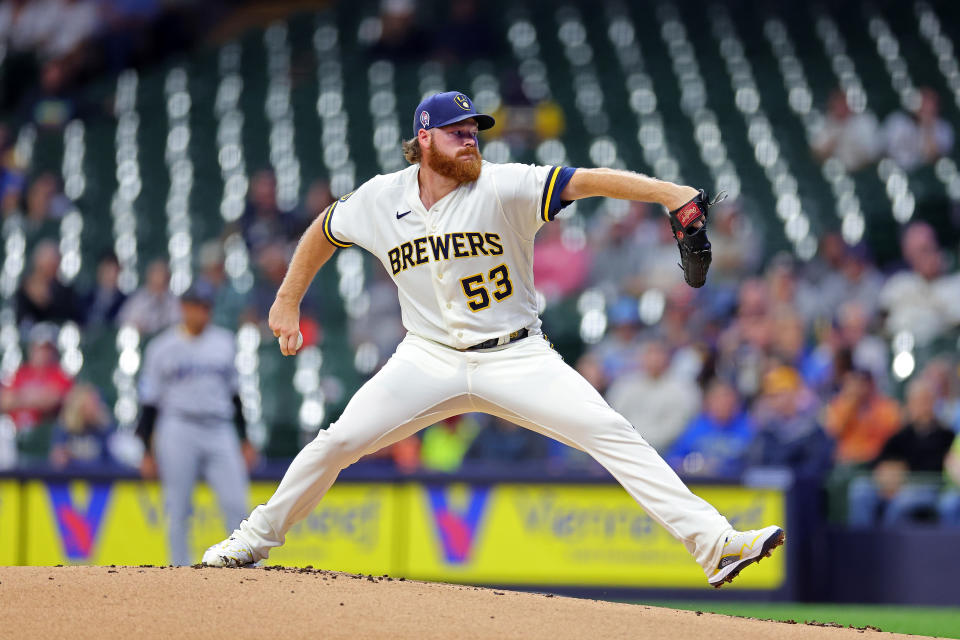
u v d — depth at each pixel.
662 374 37.50
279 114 65.94
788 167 57.06
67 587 15.60
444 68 69.12
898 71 65.12
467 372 16.80
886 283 45.94
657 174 57.19
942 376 37.00
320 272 49.59
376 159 59.94
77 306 47.62
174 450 29.98
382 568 33.84
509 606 15.81
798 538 32.91
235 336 45.62
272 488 34.00
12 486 34.31
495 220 16.44
